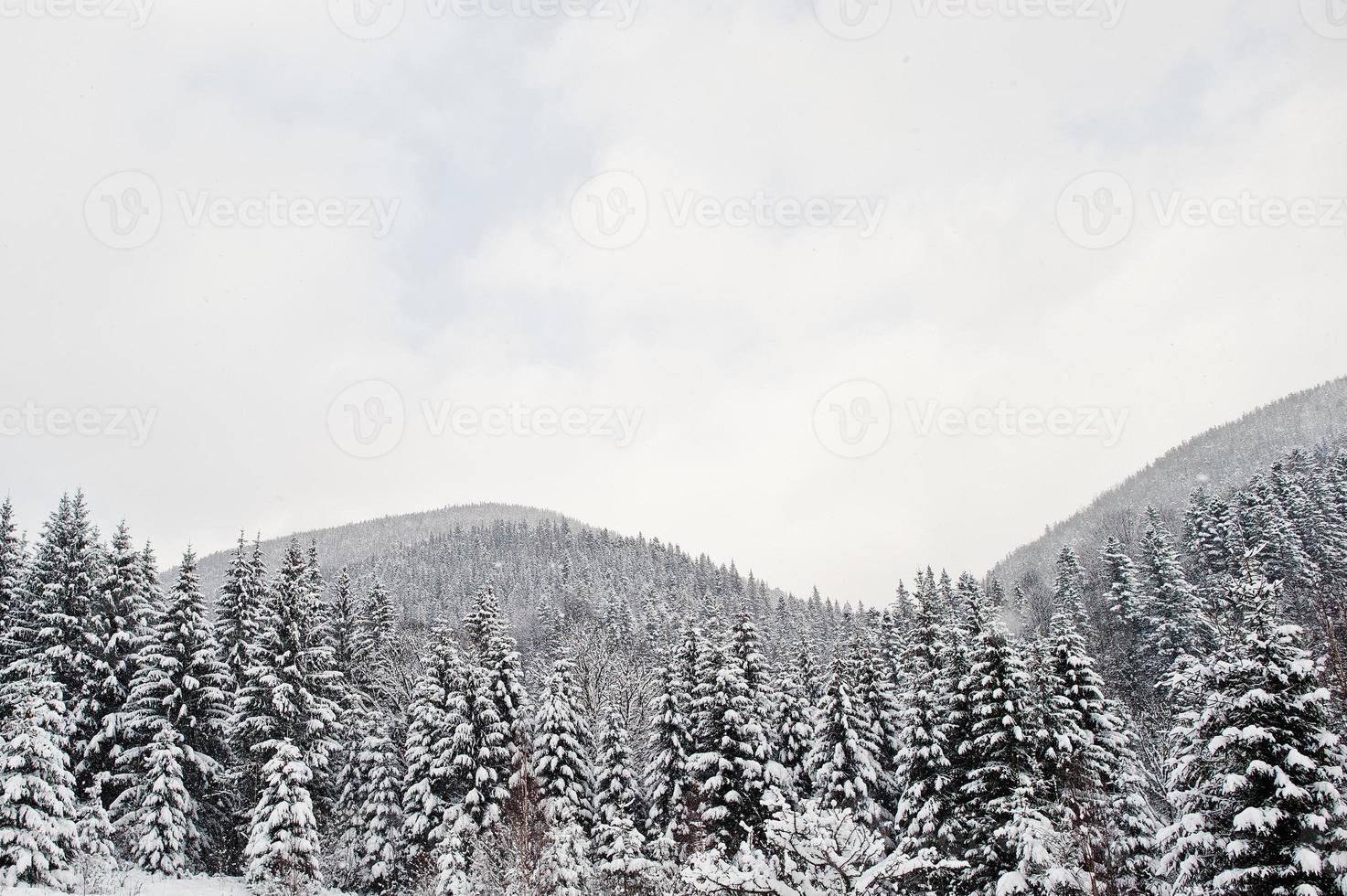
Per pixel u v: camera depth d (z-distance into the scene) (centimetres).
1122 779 2453
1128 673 4997
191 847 3212
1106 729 2595
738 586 15088
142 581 3575
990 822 2292
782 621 10112
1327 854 1487
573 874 2461
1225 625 1797
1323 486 6438
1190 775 1734
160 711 3303
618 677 5000
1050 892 1886
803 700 3747
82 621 3256
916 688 3031
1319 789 1500
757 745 3228
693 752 3516
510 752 3438
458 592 14900
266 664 3478
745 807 3088
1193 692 1806
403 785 3594
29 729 2505
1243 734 1585
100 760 3219
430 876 3000
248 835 3253
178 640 3419
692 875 1047
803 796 3528
